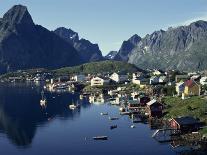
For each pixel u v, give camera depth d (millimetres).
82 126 176000
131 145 136750
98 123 182125
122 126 171625
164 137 142375
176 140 136125
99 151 131000
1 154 132500
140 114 194000
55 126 178875
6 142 150000
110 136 152625
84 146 138750
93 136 153875
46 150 135750
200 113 160375
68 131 166250
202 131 139500
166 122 166250
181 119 149125
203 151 121188
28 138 155625
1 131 170875
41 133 164500
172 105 193750
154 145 135250
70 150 134125
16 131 170250
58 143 145125
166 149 129125
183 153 122312
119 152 128375
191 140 131500
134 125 172125
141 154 124625
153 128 163875
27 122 191875
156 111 181875
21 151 136000
